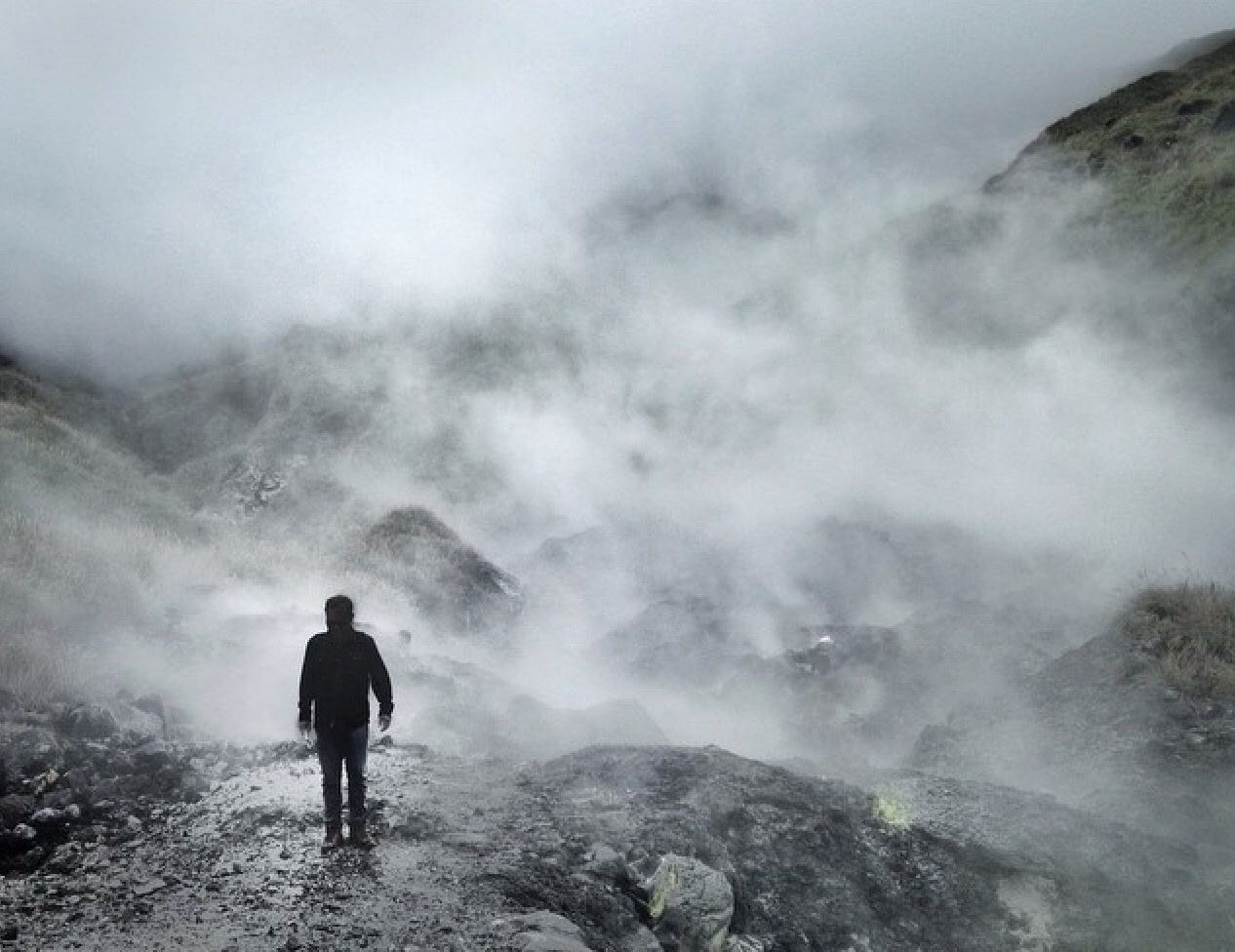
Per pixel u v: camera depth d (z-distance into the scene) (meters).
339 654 6.57
